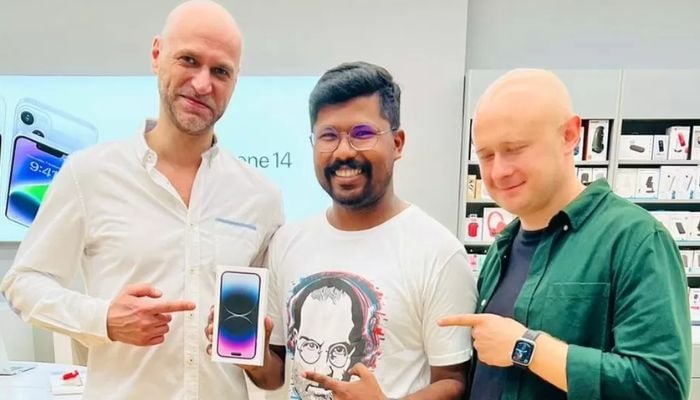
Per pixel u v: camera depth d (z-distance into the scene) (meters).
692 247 2.86
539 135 0.78
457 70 2.99
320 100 0.94
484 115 0.82
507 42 3.20
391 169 0.98
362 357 0.93
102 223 1.04
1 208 3.19
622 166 2.84
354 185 0.94
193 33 0.99
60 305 0.96
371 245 0.98
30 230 1.07
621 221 0.77
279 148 3.07
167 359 1.02
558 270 0.80
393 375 0.93
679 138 2.73
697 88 2.65
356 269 0.97
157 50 1.06
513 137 0.78
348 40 3.03
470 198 2.91
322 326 0.96
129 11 3.07
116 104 3.09
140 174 1.07
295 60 3.06
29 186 3.17
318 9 3.02
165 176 1.08
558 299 0.78
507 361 0.75
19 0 3.07
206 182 1.10
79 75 3.10
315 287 0.97
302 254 1.03
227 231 1.10
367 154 0.92
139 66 3.12
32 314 0.99
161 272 1.03
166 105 1.04
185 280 1.04
